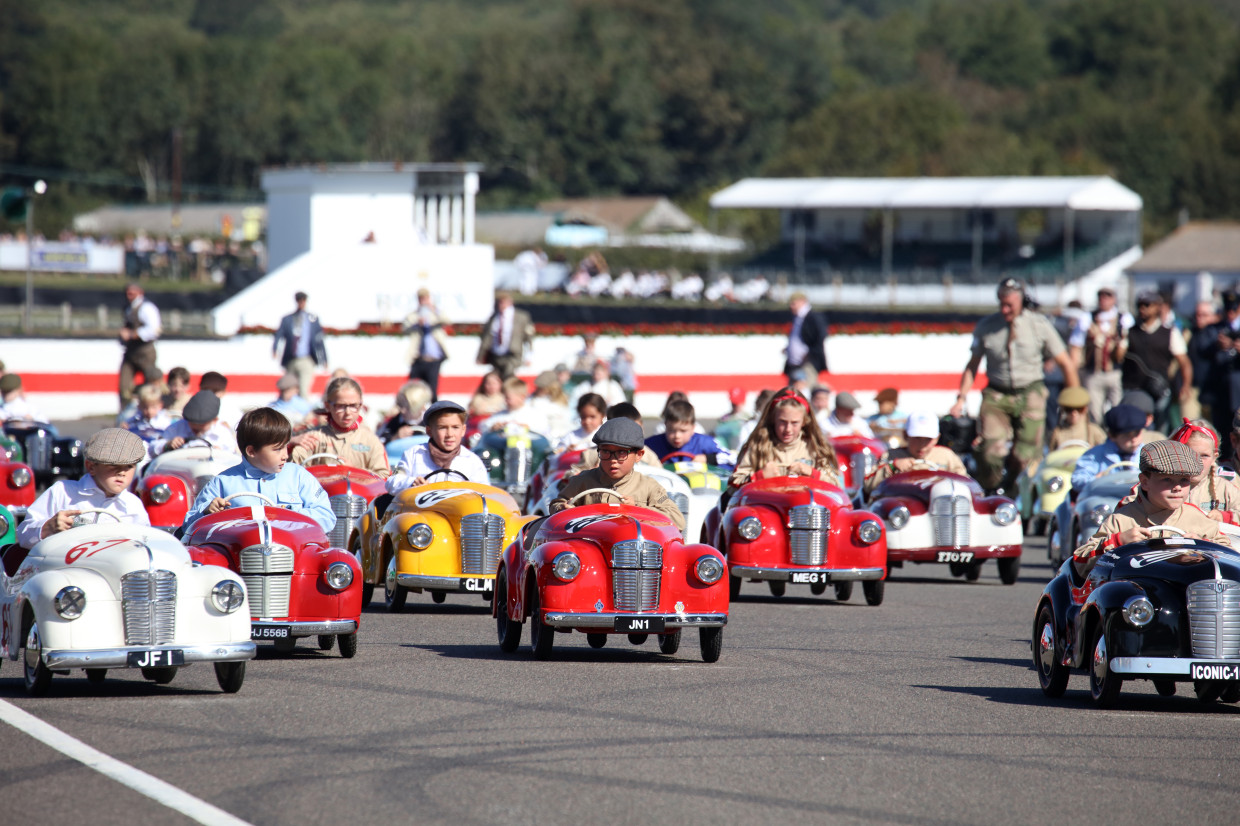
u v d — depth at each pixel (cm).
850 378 12556
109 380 11406
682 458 5497
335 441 4997
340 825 2133
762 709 2970
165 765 2452
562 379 9019
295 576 3450
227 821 2139
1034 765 2548
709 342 12988
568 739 2664
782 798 2300
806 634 4050
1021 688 3288
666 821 2169
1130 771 2523
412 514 4316
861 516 4644
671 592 3503
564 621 3484
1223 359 7312
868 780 2422
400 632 3991
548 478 5425
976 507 5206
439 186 16050
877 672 3450
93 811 2188
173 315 15738
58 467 6297
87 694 3050
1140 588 2995
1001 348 6050
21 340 11225
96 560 2998
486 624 4181
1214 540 3309
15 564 3284
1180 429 3834
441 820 2159
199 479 5175
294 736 2666
